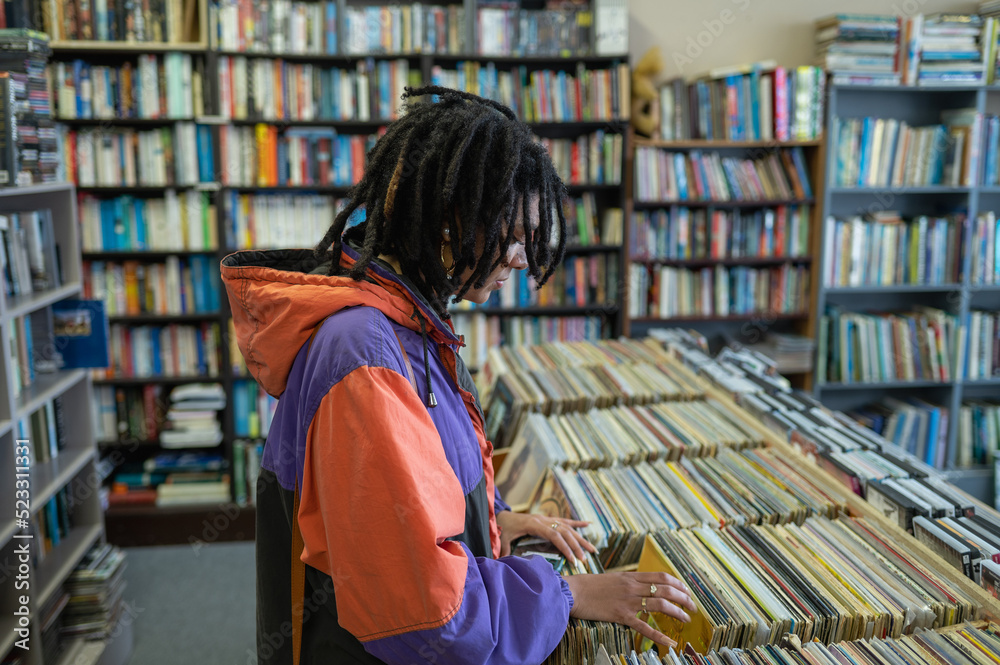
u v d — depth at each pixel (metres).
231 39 3.13
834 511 1.25
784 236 3.57
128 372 3.36
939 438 3.65
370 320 0.75
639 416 1.69
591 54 3.28
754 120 3.44
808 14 3.62
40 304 2.07
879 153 3.50
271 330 0.78
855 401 3.92
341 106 3.25
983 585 1.00
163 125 3.29
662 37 3.61
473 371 3.54
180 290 3.32
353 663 0.79
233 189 3.29
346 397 0.70
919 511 1.16
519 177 0.81
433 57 3.22
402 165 0.79
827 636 0.95
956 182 3.50
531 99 3.33
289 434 0.79
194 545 3.33
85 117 3.13
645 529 1.20
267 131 3.24
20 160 2.05
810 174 3.58
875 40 3.37
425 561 0.68
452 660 0.70
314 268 0.93
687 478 1.38
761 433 1.59
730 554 1.09
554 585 0.83
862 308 3.92
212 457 3.45
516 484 1.55
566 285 3.52
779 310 3.63
